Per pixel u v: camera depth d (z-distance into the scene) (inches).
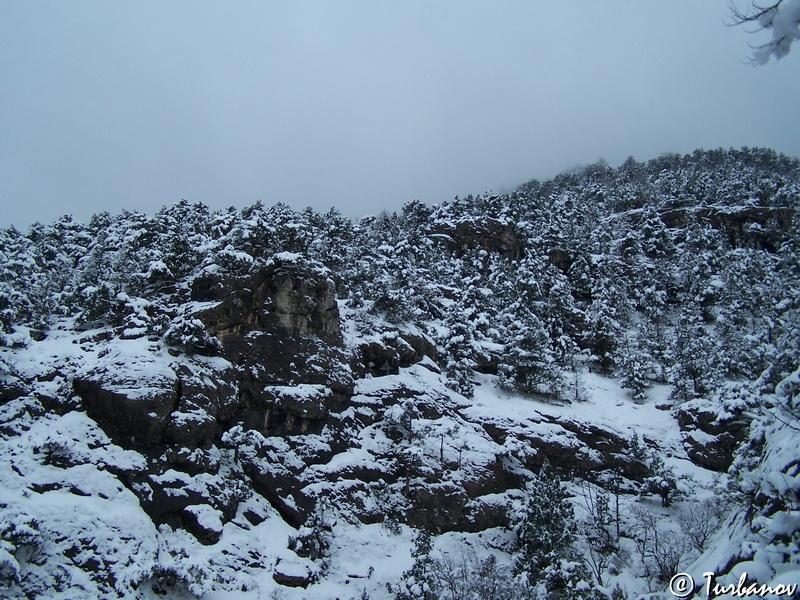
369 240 2370.8
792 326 922.7
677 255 2726.4
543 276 2329.0
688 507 1234.0
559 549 1005.8
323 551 959.0
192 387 989.2
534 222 2994.6
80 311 1224.8
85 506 773.3
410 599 840.3
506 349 1759.4
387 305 1626.5
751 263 2315.5
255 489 1024.9
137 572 711.7
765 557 324.8
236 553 865.5
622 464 1417.3
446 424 1321.4
